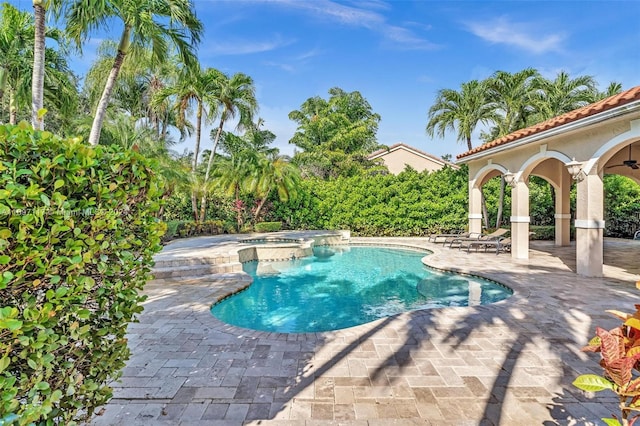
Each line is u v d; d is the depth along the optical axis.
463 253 13.63
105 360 2.31
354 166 29.94
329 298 9.02
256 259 14.04
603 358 1.84
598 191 8.70
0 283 1.50
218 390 3.58
